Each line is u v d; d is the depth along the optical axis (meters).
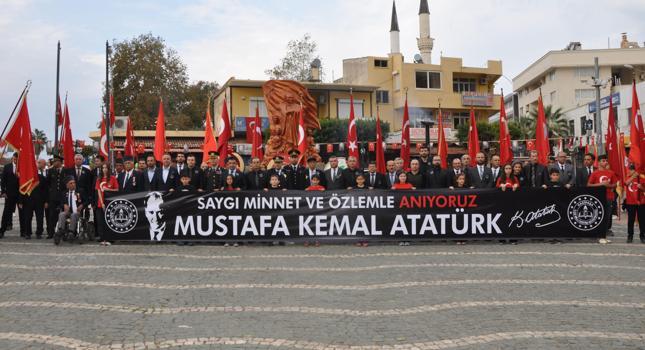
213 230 12.79
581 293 7.64
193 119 55.41
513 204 12.75
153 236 12.84
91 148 42.59
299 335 5.87
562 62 59.97
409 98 51.59
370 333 5.93
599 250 11.45
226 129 18.48
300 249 12.12
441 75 52.59
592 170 14.48
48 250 11.81
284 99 24.02
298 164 14.45
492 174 13.33
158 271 9.41
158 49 51.34
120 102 49.62
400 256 10.95
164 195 12.88
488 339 5.67
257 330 6.04
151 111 49.97
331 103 49.38
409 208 12.78
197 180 13.57
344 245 12.70
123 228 12.87
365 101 50.22
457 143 45.12
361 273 9.20
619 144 17.25
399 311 6.80
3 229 14.27
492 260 10.31
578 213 12.70
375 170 13.51
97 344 5.59
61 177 13.70
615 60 59.62
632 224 12.63
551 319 6.38
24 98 13.54
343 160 35.25
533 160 13.51
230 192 12.77
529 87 69.00
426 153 14.03
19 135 13.54
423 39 61.03
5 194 14.20
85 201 13.46
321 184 13.58
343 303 7.20
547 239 12.80
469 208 12.75
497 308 6.88
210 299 7.43
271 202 12.78
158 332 5.97
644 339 5.66
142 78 50.12
